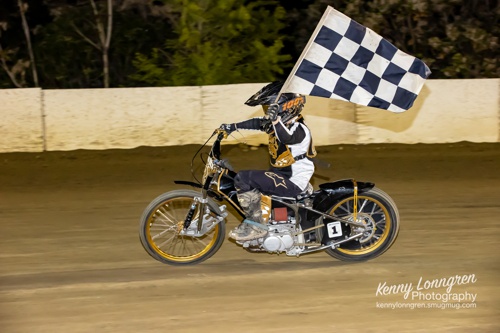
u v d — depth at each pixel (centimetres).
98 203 1678
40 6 3044
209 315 1038
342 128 2280
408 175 1938
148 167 2041
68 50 2928
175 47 2645
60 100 2214
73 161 2119
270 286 1150
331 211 1225
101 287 1150
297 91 1169
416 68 1188
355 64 1178
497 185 1830
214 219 1235
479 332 980
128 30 2939
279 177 1180
